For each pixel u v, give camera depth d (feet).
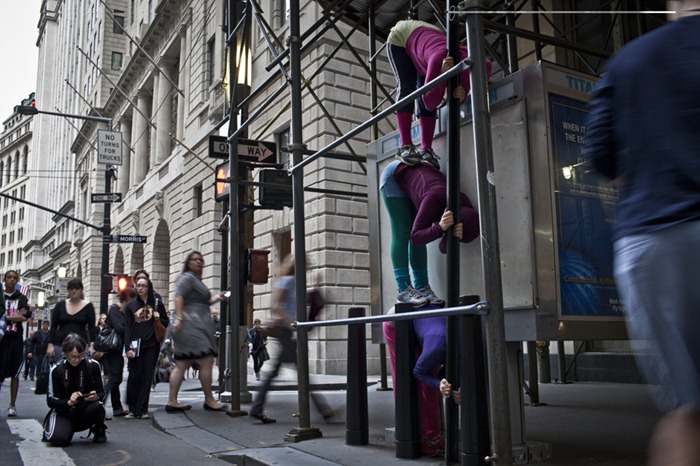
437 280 16.15
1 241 374.02
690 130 5.56
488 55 24.49
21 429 23.34
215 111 68.54
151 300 26.21
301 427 18.03
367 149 19.26
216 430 20.72
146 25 107.14
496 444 11.00
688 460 5.20
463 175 15.29
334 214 49.39
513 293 13.70
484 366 12.67
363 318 14.94
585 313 13.42
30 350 70.59
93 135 148.97
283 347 22.25
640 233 5.58
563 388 28.55
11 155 379.14
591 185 13.97
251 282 27.86
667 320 5.29
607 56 18.03
